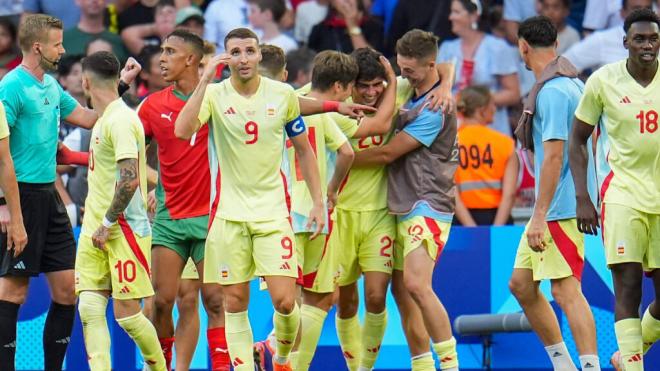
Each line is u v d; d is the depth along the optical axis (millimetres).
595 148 29719
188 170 29641
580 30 43375
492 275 34750
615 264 27016
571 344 34344
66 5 43125
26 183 28859
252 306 34438
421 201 29672
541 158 28516
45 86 29078
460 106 37625
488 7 42469
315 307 30016
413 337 30812
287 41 43062
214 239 27156
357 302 31641
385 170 30500
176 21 42250
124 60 42125
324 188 29344
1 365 28750
